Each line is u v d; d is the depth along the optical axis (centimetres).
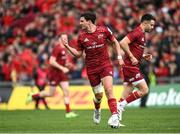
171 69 5847
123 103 3125
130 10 6569
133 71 3084
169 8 6612
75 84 5584
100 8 6744
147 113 4216
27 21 6981
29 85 5791
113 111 2850
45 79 5538
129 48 3061
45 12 7012
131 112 4347
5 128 3070
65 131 2783
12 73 5922
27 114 4400
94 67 2900
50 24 6688
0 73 6212
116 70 5750
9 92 5556
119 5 6725
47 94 4562
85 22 2856
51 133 2664
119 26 6350
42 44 6256
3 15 7150
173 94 5141
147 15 3044
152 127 2966
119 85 5288
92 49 2872
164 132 2634
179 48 5994
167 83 5653
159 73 5831
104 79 2872
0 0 7319
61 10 6875
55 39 6188
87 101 5241
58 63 4153
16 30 6881
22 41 6562
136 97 3114
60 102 5256
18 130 2911
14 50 6375
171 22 6378
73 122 3494
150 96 5166
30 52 6225
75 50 2930
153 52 5903
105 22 6431
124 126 3047
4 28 6962
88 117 3972
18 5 7238
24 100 5450
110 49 5803
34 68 5806
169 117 3781
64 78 4134
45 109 5150
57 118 3912
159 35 6125
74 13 6750
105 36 2884
